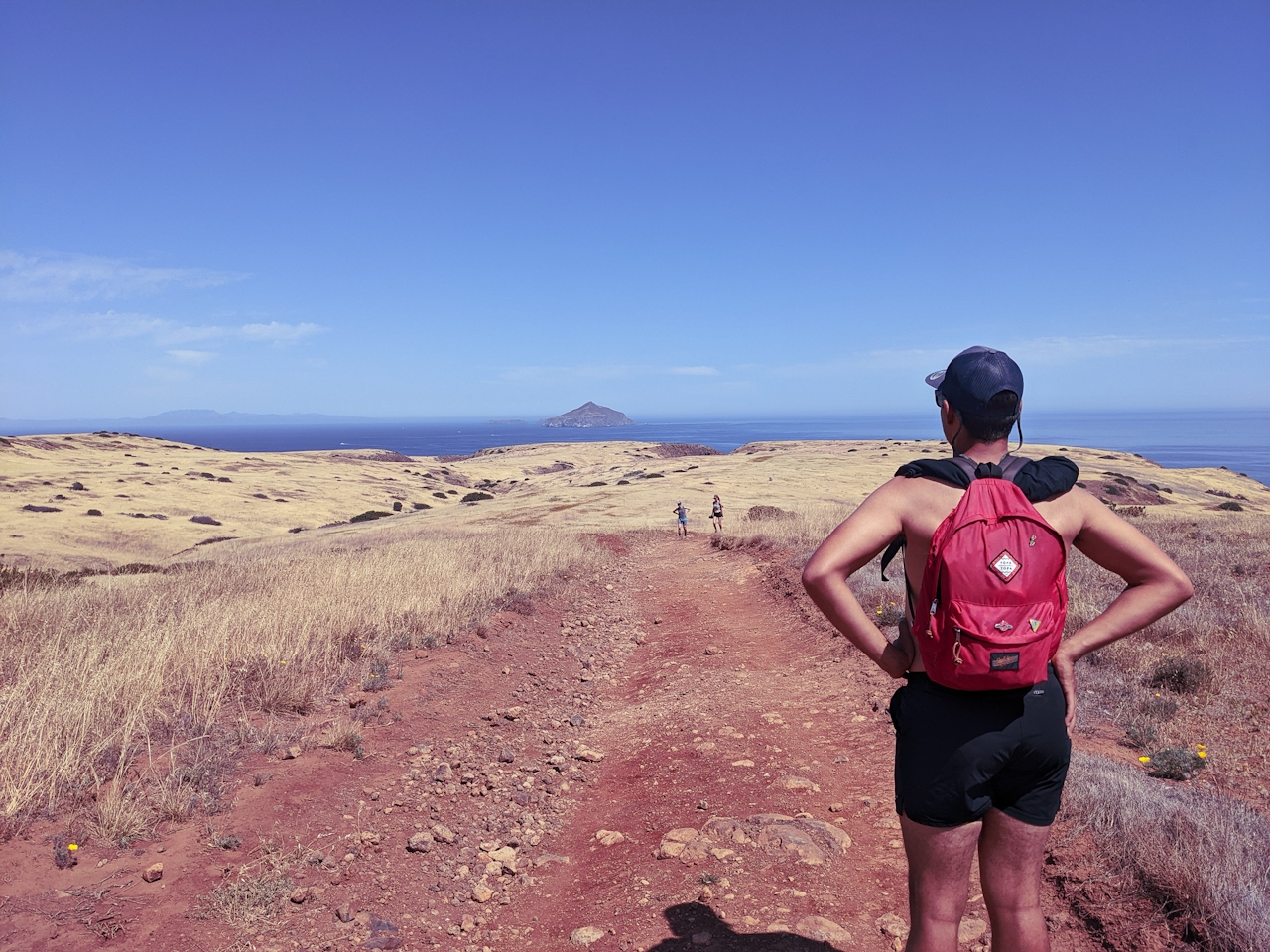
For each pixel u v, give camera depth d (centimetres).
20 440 10475
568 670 920
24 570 1448
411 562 1396
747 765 537
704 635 1085
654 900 350
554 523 3703
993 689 170
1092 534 185
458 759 562
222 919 321
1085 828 369
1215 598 862
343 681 695
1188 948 283
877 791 481
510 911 367
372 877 376
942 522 176
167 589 1244
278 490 8762
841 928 318
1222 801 393
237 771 470
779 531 2438
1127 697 610
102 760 452
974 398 186
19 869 333
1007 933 188
